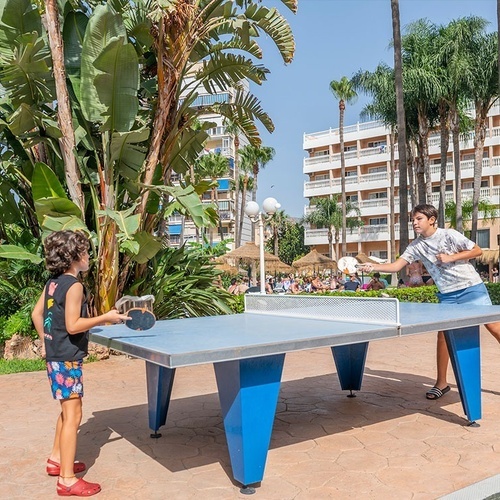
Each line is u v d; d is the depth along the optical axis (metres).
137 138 7.95
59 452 3.74
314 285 23.34
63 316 3.26
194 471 3.75
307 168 55.12
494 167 43.38
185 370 7.49
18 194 9.45
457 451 4.00
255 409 3.33
